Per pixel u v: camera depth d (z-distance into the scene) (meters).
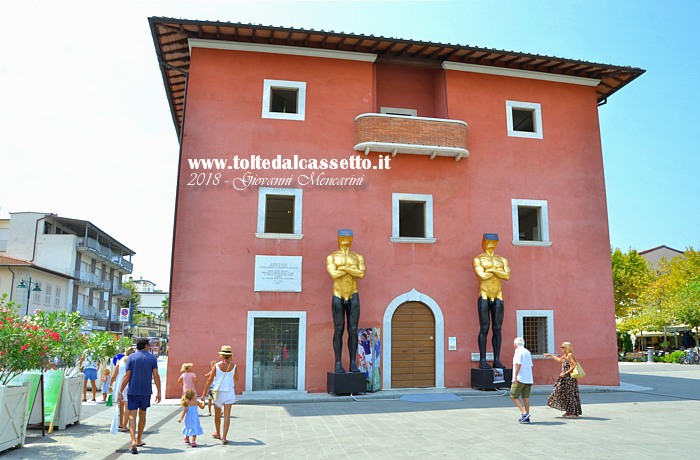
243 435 9.66
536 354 17.53
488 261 16.55
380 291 16.59
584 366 17.62
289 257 16.14
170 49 17.59
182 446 8.76
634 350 48.94
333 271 15.30
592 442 8.63
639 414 11.84
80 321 11.20
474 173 17.94
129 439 9.38
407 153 17.41
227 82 16.75
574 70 19.17
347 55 17.55
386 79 19.19
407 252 17.00
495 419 11.22
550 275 17.92
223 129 16.48
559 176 18.69
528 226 19.36
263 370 15.70
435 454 7.86
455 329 16.89
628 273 45.44
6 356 8.87
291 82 17.14
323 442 8.89
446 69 18.41
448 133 17.36
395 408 13.06
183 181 15.98
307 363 15.73
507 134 18.50
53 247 43.59
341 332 15.25
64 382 10.57
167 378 14.93
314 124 17.05
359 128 17.05
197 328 15.31
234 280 15.75
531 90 19.05
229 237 15.95
